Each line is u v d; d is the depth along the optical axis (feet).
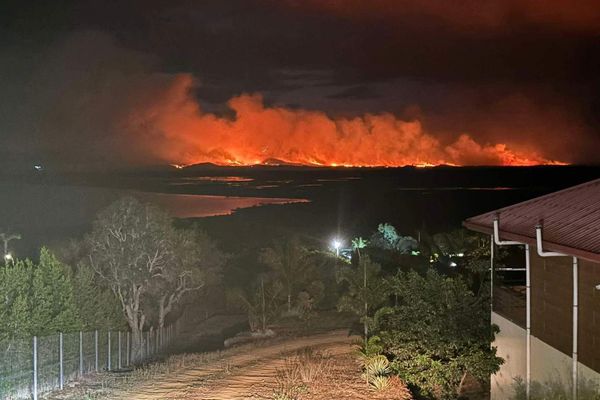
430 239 151.02
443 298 63.87
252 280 155.02
